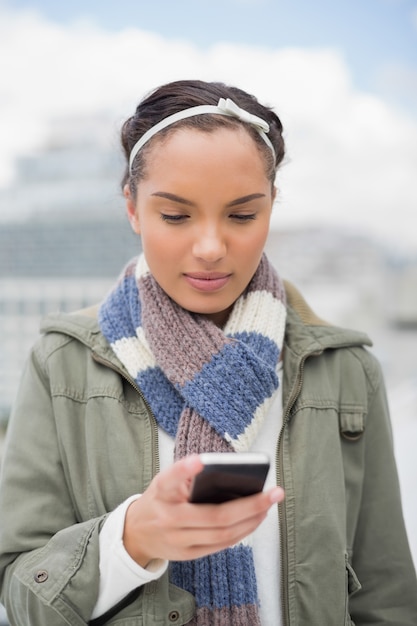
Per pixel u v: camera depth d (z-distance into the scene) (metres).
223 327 0.94
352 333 0.98
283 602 0.85
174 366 0.85
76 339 0.92
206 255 0.78
